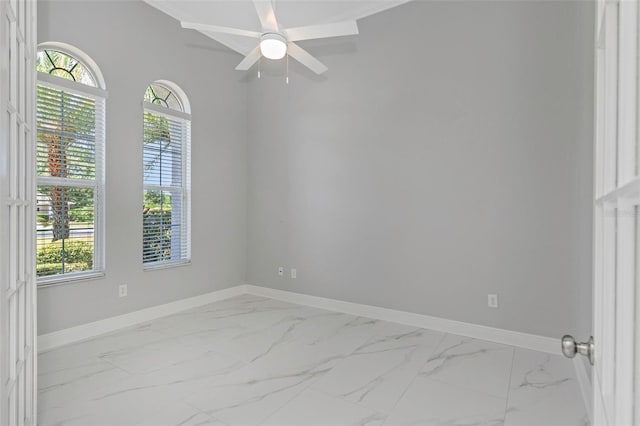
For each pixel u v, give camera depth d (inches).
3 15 36.6
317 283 159.2
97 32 123.0
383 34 139.5
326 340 119.7
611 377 23.6
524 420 75.8
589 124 89.7
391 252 139.3
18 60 57.9
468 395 85.6
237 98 177.5
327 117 155.1
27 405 62.1
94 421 75.0
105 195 126.2
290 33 93.7
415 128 133.3
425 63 130.7
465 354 108.7
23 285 58.4
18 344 56.7
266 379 93.4
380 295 142.3
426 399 83.9
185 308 154.4
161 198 148.2
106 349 111.7
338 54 150.8
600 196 28.5
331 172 154.4
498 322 118.6
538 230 111.9
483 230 120.9
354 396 85.3
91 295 122.6
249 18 149.5
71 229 119.7
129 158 133.3
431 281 130.7
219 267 169.8
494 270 119.0
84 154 122.1
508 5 115.6
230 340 119.7
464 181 123.9
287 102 167.2
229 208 174.6
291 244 167.0
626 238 19.6
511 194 116.0
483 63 119.9
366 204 145.2
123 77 131.0
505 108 116.6
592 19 86.9
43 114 112.0
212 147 165.9
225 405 81.4
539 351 111.1
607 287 25.1
